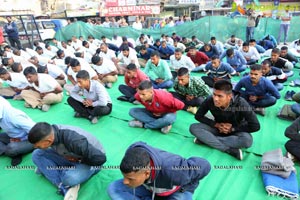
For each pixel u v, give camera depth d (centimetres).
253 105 381
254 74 346
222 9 1642
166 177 163
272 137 316
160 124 332
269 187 220
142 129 353
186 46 975
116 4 1580
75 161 234
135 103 445
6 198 232
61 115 413
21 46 1034
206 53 709
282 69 511
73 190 225
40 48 759
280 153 246
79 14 1770
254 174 249
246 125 275
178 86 390
